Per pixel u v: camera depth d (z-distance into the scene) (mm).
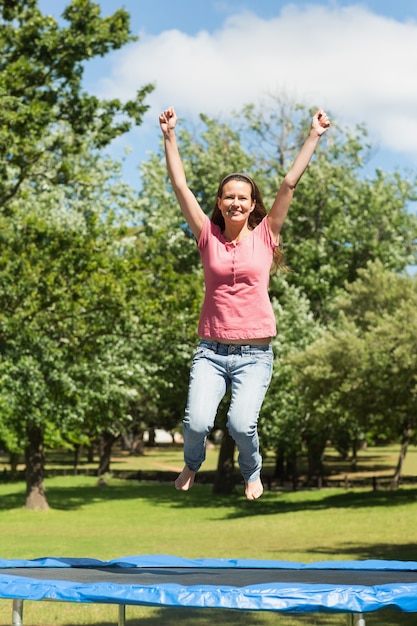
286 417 33719
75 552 18828
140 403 42812
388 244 38062
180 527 26281
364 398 29375
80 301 25969
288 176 5207
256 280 5172
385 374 28469
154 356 32562
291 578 6094
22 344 25344
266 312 5172
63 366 26578
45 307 25609
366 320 32469
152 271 30531
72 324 26984
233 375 5160
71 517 30188
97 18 20797
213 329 5172
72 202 32250
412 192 39000
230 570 6887
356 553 18266
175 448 92438
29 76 21031
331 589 4973
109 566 7098
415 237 38656
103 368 28703
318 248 37219
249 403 5039
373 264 34031
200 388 5125
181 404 36781
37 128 20219
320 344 30312
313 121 5242
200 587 5047
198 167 37875
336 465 57031
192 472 5250
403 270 38281
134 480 49531
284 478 44469
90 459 67938
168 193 37500
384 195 38156
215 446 92562
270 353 5215
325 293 37562
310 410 30844
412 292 32812
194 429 5027
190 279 29484
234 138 39625
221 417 37281
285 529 24641
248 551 18953
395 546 19594
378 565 7121
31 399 25812
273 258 5453
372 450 79750
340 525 25047
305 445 41125
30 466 32719
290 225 38500
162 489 42500
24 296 25281
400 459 37406
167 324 29078
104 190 33125
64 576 6117
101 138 21594
